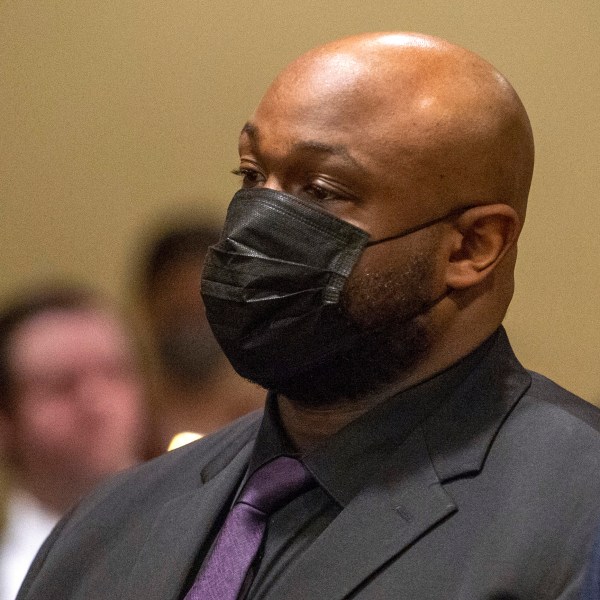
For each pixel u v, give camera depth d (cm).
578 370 914
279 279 409
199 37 1023
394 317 412
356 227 408
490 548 379
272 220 411
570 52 911
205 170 1023
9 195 1059
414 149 408
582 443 400
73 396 725
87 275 1041
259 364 420
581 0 909
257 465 435
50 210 1050
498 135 420
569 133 912
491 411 416
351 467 412
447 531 389
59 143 1052
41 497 728
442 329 420
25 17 1058
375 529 394
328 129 408
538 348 918
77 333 730
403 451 409
